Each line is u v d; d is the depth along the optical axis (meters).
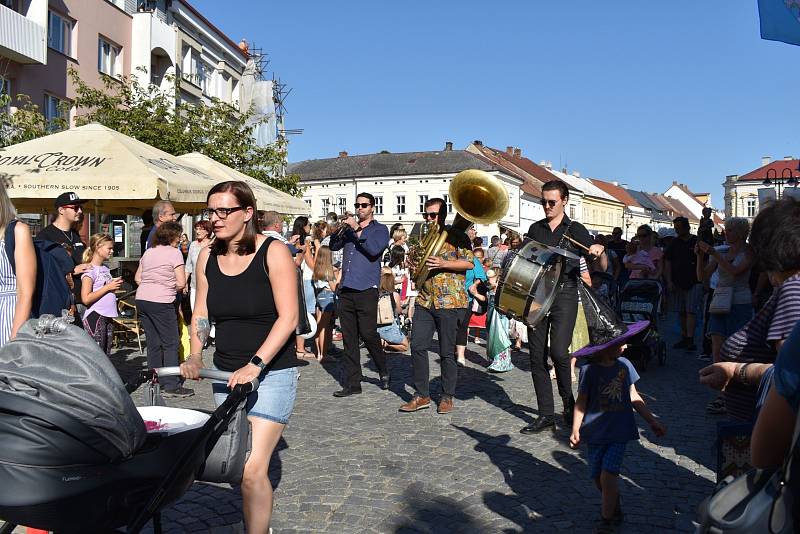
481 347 10.93
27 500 2.31
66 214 6.62
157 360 7.23
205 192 9.26
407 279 12.67
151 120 19.11
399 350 10.49
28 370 2.35
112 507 2.48
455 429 5.98
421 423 6.18
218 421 2.75
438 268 6.41
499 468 4.94
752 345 2.77
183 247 10.33
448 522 4.01
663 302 13.63
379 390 7.66
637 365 8.81
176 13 29.45
